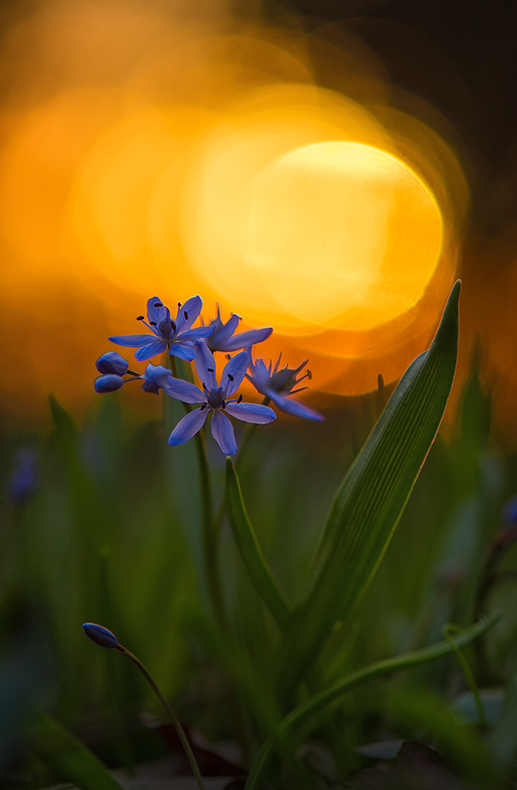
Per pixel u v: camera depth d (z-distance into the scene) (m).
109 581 0.48
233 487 0.43
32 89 2.42
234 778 0.45
